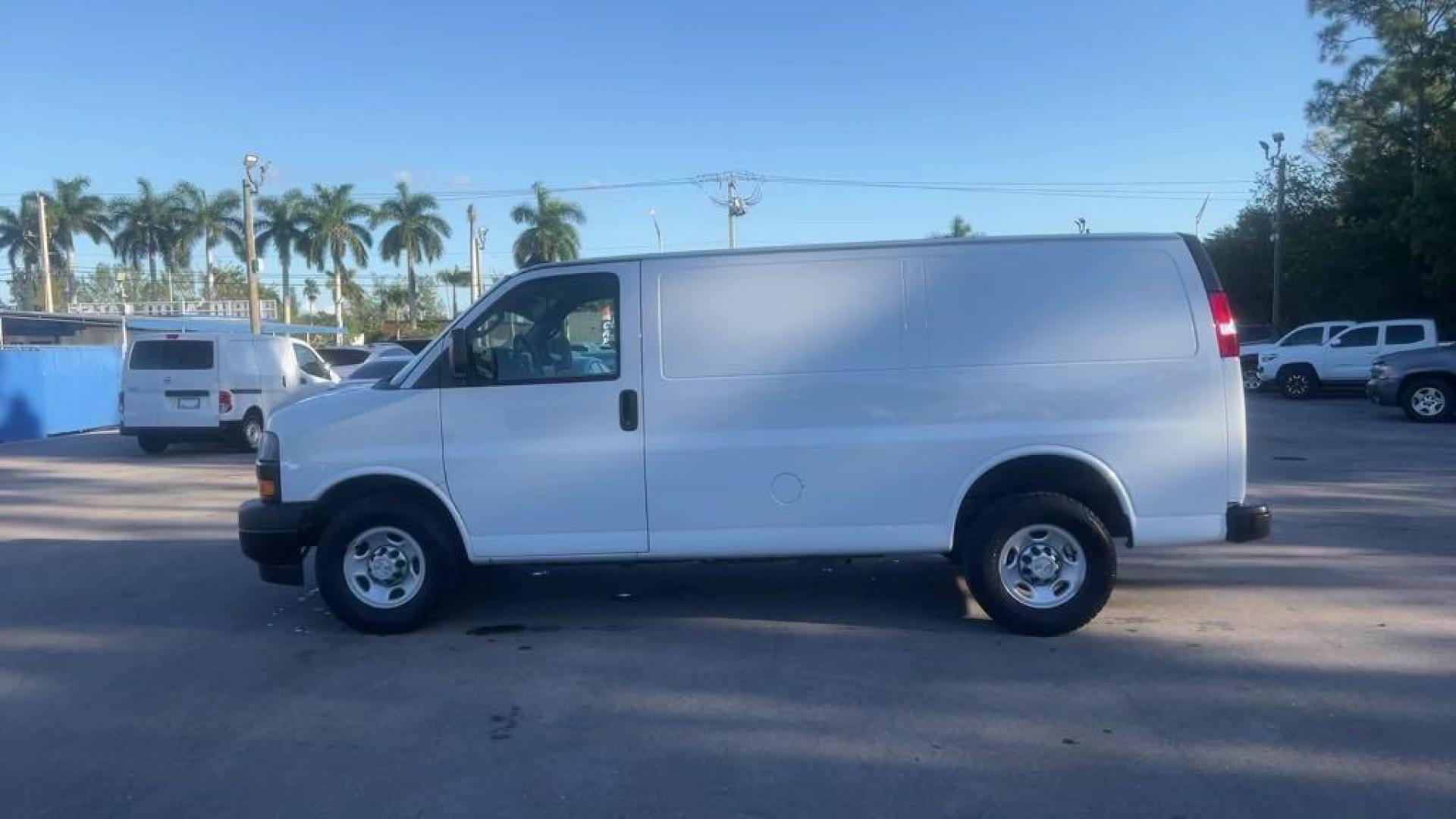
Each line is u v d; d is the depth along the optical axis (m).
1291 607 7.98
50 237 62.09
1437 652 6.90
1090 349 7.24
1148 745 5.54
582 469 7.39
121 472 17.50
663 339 7.37
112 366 27.62
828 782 5.18
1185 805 4.89
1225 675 6.54
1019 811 4.85
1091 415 7.23
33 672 7.00
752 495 7.35
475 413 7.45
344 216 59.28
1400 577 8.83
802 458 7.31
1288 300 43.09
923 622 7.75
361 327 77.69
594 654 7.14
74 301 64.75
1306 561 9.42
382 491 7.66
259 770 5.42
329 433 7.52
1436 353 21.83
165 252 63.03
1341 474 14.71
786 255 7.38
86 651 7.45
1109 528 7.53
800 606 8.23
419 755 5.55
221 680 6.78
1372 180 39.38
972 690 6.36
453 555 7.57
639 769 5.36
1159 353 7.22
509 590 8.84
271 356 20.20
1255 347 32.28
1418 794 4.96
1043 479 7.33
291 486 7.56
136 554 10.74
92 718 6.16
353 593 7.55
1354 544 10.09
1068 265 7.30
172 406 19.28
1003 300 7.29
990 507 7.30
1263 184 46.53
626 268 7.44
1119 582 8.73
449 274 70.69
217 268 79.94
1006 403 7.26
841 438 7.29
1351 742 5.52
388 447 7.48
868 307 7.32
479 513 7.46
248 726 6.00
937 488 7.29
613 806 4.96
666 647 7.29
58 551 10.91
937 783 5.15
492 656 7.16
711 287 7.38
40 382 24.62
